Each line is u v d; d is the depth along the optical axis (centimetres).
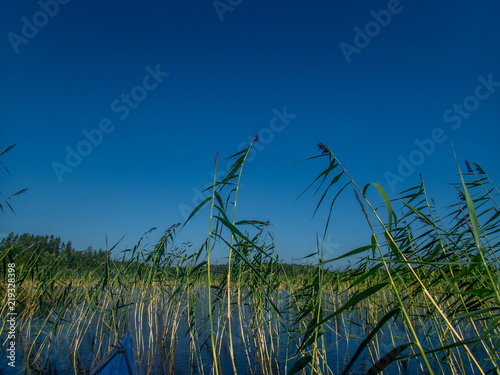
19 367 679
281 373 632
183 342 921
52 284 820
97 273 931
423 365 646
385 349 775
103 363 483
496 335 209
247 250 622
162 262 848
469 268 259
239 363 717
